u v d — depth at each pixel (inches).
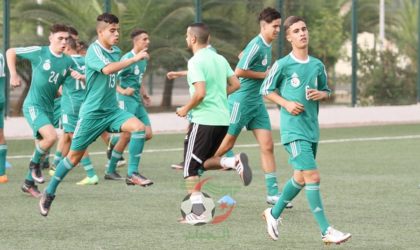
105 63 743.7
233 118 790.5
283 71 629.3
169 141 1344.7
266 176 785.6
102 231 667.4
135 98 989.8
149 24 1627.7
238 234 657.6
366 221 708.7
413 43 1895.9
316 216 607.8
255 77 779.4
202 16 1669.5
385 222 705.0
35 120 854.5
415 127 1590.8
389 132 1498.5
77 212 745.0
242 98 786.8
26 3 1533.0
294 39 631.8
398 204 786.8
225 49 1686.8
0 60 910.4
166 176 971.3
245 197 824.3
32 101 860.0
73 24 1563.7
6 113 1528.1
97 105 756.0
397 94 1877.5
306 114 624.1
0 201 801.6
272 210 624.7
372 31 1851.6
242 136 1437.0
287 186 619.2
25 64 1530.5
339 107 1828.2
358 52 1839.3
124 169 1032.8
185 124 1576.0
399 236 652.7
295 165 615.8
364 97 1847.9
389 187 885.8
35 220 710.5
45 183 919.0
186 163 692.1
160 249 607.2
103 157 1158.3
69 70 866.8
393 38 1877.5
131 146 800.3
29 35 1537.9
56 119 1007.6
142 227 682.2
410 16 1884.8
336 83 1822.1
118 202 796.0
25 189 823.7
